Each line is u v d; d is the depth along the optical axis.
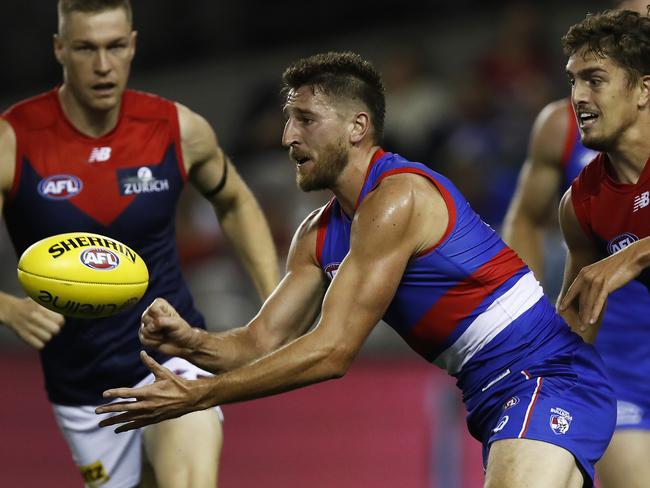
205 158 17.78
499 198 31.50
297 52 45.19
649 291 16.16
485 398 13.89
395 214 13.09
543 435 13.27
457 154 32.62
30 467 26.48
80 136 16.95
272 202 33.38
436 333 13.97
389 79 37.06
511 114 34.12
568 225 15.67
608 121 14.25
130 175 17.05
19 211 17.00
